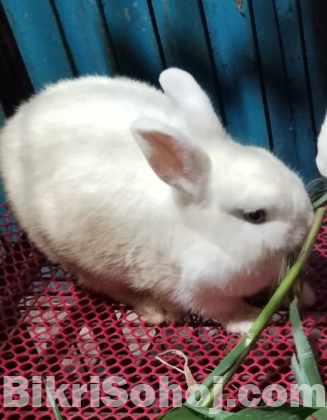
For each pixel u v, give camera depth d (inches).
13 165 18.3
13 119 19.1
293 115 23.4
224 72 22.6
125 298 18.2
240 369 16.1
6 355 17.7
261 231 15.4
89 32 21.8
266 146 24.0
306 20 21.5
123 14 21.4
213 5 21.2
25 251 20.3
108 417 15.6
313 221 16.0
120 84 19.5
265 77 22.6
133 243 16.5
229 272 15.9
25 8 21.3
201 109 16.8
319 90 22.9
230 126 24.0
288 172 16.0
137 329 17.7
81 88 19.1
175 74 17.1
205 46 22.0
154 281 17.0
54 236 17.6
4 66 22.9
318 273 18.4
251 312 17.2
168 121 17.5
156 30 21.8
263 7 21.1
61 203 17.1
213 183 15.4
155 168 15.4
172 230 16.1
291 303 15.7
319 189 17.2
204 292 16.6
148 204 16.2
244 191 15.1
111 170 16.6
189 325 17.6
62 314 18.5
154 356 16.9
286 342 16.4
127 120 17.5
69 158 17.1
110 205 16.5
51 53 22.2
